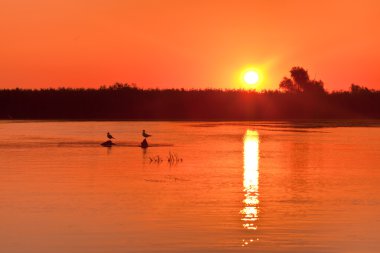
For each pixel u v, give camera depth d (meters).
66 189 43.03
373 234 30.81
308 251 28.19
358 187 44.44
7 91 165.62
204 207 36.84
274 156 66.50
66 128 117.75
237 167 56.06
